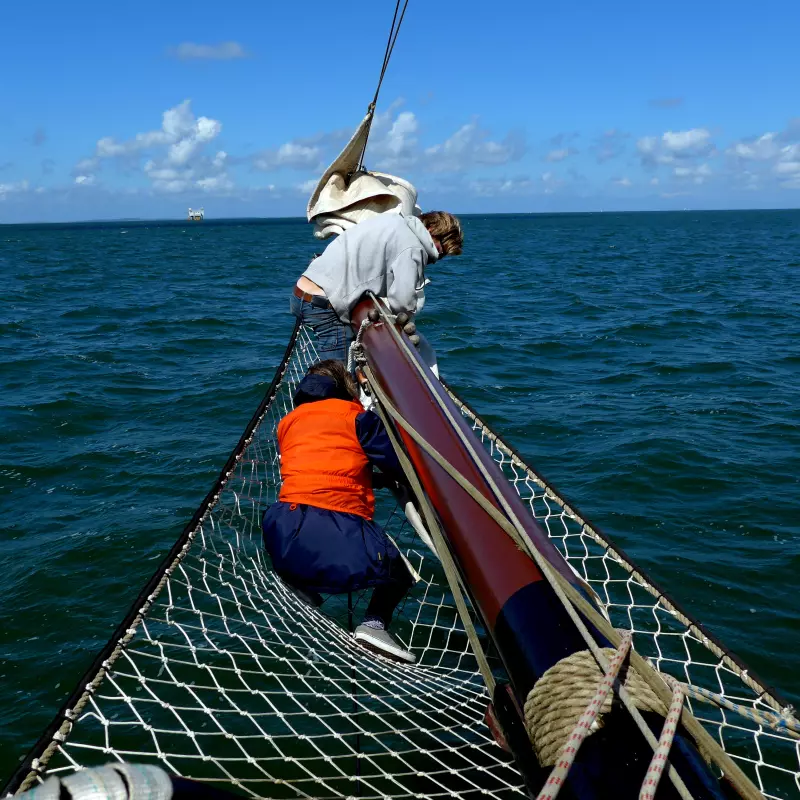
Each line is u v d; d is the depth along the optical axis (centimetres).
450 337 1655
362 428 348
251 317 2025
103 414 1095
